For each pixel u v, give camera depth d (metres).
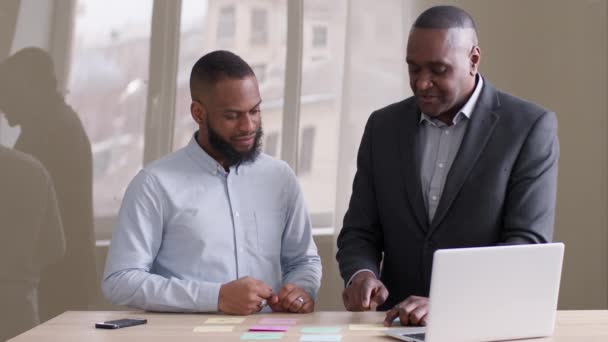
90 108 3.41
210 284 2.16
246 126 2.25
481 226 2.28
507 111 2.33
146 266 2.25
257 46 3.56
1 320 3.29
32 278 3.33
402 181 2.36
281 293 2.19
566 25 3.56
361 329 1.93
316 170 3.58
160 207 2.30
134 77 3.46
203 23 3.52
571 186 3.55
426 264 2.31
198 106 2.31
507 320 1.82
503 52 3.58
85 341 1.81
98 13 3.43
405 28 3.48
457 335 1.77
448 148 2.35
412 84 2.28
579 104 3.55
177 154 2.38
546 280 1.84
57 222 3.36
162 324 2.01
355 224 2.44
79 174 3.39
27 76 3.34
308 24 3.59
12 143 3.32
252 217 2.37
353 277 2.27
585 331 1.93
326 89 3.59
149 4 3.47
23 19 3.34
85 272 3.39
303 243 2.45
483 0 3.56
